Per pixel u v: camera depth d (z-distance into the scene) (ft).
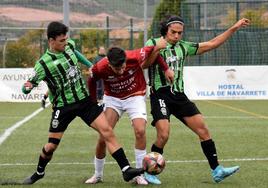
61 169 49.16
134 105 42.60
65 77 40.63
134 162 52.65
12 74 133.39
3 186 41.70
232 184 42.34
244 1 152.76
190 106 43.27
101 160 42.98
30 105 124.36
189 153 57.47
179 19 43.19
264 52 152.25
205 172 47.29
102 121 40.93
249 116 98.99
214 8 162.40
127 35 166.50
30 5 177.37
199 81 137.90
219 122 88.63
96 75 41.73
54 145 41.68
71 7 175.11
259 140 67.46
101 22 173.06
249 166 50.01
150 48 41.96
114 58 39.34
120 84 42.29
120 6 172.65
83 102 41.24
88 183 43.04
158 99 43.06
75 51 41.83
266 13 160.66
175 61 43.06
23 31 177.58
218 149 60.18
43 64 40.22
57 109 41.45
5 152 58.75
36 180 42.68
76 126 82.89
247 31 152.25
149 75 43.78
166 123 42.55
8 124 85.71
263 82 137.90
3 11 191.72
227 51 152.66
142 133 42.22
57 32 39.60
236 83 137.90
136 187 41.42
